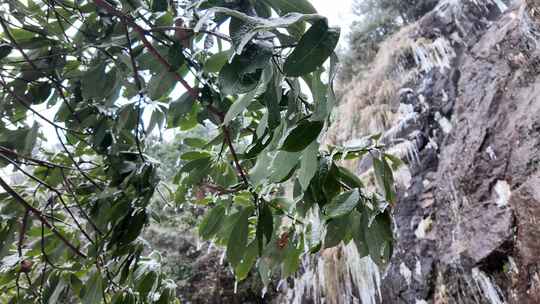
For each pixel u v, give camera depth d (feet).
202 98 1.86
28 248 2.59
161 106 2.17
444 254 5.73
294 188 1.89
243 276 2.47
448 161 6.57
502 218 4.94
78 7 1.92
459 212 5.81
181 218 11.96
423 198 6.72
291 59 0.97
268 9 1.24
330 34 0.97
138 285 2.36
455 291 5.31
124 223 1.95
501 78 6.24
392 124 8.53
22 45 2.01
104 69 1.92
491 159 5.60
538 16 6.08
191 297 10.54
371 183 7.13
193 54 1.75
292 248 2.45
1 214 2.39
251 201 2.15
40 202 2.74
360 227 1.99
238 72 1.09
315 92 1.14
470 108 6.74
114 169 2.08
